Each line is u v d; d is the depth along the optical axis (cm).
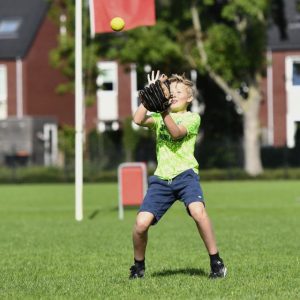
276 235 5709
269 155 16912
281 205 9344
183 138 3316
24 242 5444
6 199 11138
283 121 18900
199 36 15262
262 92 17750
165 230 6244
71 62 15600
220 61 15138
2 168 16200
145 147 16738
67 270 3919
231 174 15588
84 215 8231
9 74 19425
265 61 15412
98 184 14962
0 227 6819
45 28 19812
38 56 19700
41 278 3638
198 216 3272
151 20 6706
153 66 15312
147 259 4297
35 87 19650
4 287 3362
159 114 3362
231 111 17762
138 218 3306
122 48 15300
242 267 3888
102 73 15738
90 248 4975
